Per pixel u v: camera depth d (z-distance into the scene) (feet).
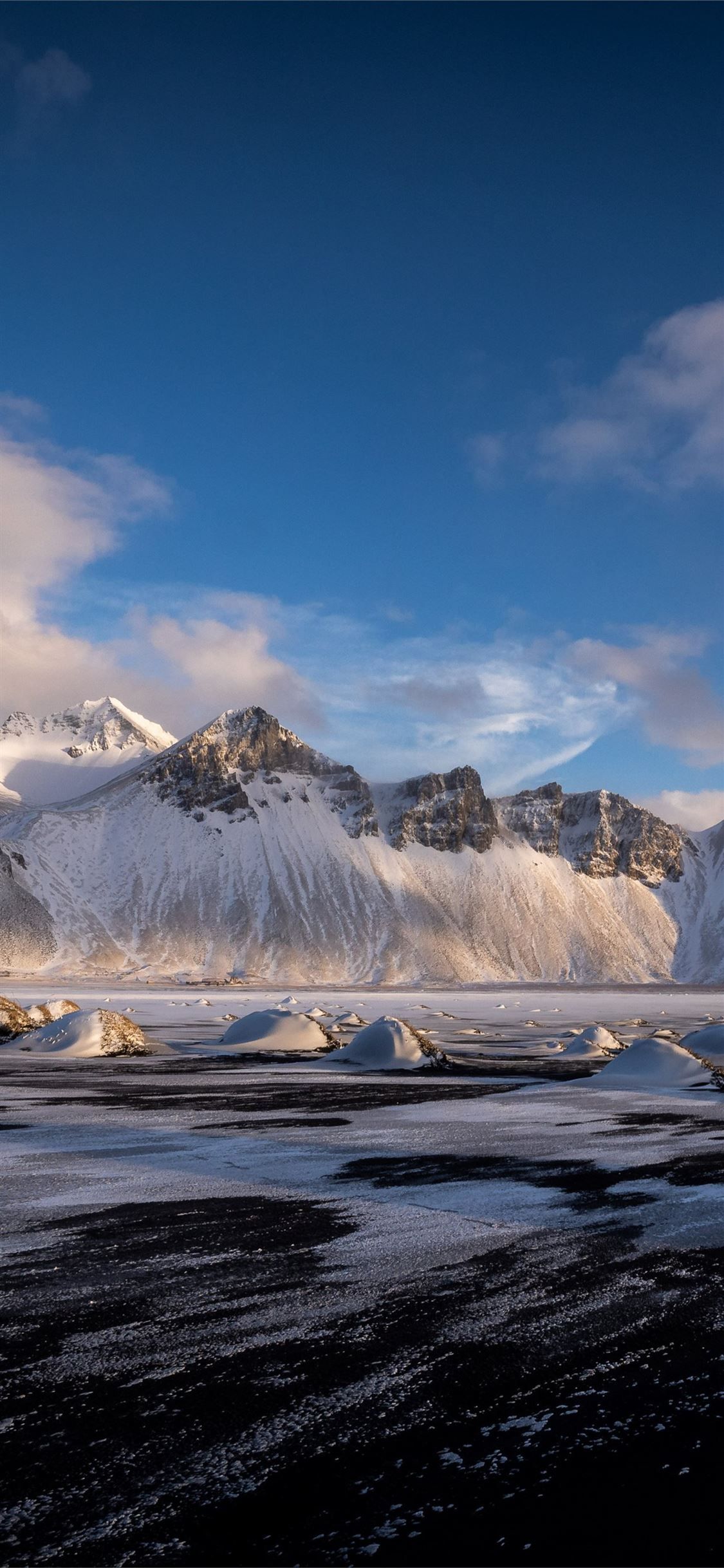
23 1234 26.68
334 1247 25.40
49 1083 71.46
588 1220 28.55
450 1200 31.30
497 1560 11.16
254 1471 13.26
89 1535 11.65
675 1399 15.78
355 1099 61.52
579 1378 16.62
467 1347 18.08
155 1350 17.89
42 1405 15.42
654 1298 21.22
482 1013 240.94
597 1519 12.03
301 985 590.96
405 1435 14.39
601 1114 54.60
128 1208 30.12
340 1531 11.74
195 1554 11.28
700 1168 37.40
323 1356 17.60
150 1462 13.51
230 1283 22.07
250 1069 85.66
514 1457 13.71
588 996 436.35
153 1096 63.00
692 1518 12.07
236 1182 34.37
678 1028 175.11
